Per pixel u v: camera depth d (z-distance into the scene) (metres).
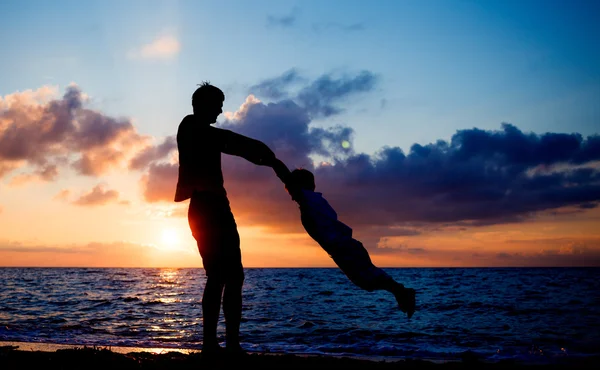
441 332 12.70
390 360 7.62
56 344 8.23
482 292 32.69
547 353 8.98
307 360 4.83
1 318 15.02
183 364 4.20
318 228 3.78
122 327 12.88
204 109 3.91
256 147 3.82
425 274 84.25
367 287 3.65
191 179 3.80
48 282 48.62
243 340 10.95
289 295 29.22
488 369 5.65
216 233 3.76
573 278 60.66
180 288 37.59
